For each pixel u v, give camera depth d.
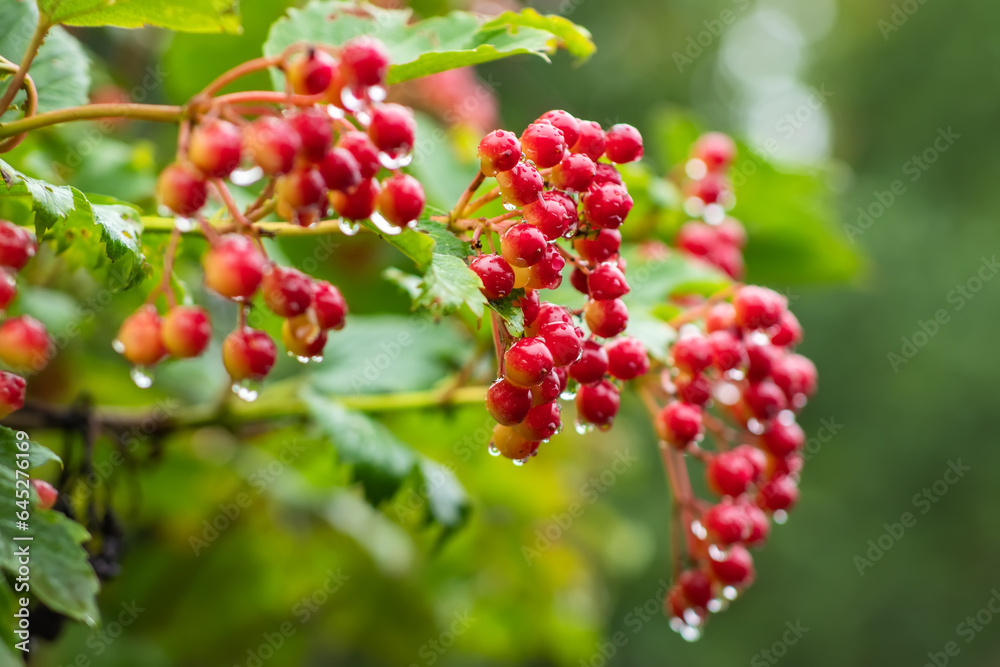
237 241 0.48
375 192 0.49
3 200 0.54
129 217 0.52
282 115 0.49
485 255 0.50
